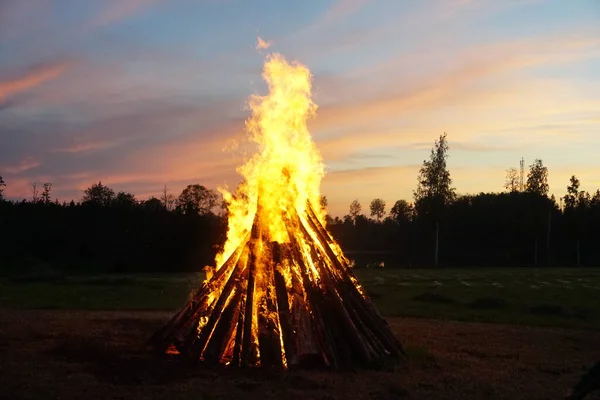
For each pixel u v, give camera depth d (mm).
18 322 16281
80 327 15680
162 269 51906
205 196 58031
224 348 11430
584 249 72062
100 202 61625
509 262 66500
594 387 7438
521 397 10094
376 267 55031
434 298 24766
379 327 12453
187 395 9406
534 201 67750
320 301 11828
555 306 21812
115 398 9188
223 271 12734
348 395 9727
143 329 15484
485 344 14867
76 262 51000
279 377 10477
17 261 47750
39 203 59906
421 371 11562
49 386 9688
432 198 60750
